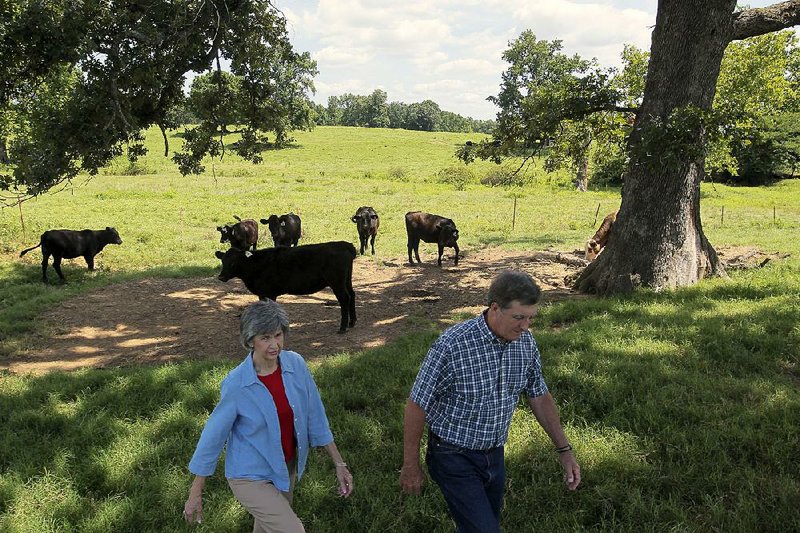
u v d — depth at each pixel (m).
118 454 4.85
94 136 9.97
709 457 4.41
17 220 22.17
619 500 3.97
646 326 7.66
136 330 9.73
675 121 8.88
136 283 12.96
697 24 9.39
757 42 23.25
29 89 10.61
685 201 10.05
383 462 4.62
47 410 5.97
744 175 46.88
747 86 23.22
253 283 9.41
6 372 7.77
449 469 2.90
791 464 4.27
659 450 4.58
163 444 5.01
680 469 4.27
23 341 9.14
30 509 4.10
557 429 3.15
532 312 2.68
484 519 2.81
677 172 9.87
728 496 3.98
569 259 14.45
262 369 2.99
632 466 4.34
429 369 2.81
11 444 5.18
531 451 4.59
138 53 10.20
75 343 9.12
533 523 3.82
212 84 13.30
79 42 9.03
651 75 9.97
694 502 3.94
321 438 3.19
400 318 10.08
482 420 2.87
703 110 8.84
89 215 24.66
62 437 5.34
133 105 11.15
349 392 6.01
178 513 4.04
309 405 3.12
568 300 10.14
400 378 6.42
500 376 2.84
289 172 52.72
